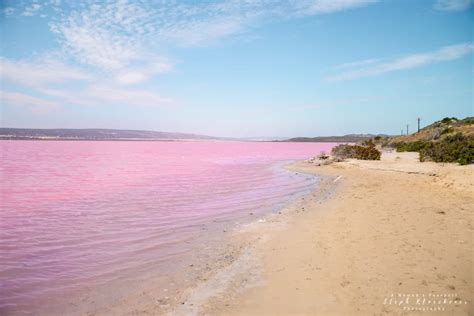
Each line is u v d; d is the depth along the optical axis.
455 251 6.79
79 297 5.56
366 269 6.07
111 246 8.27
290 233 9.05
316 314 4.67
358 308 4.74
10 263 7.10
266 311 4.85
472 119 52.38
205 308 5.07
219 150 85.81
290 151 79.62
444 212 10.17
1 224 10.39
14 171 27.67
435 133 46.22
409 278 5.61
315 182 21.02
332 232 8.73
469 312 4.52
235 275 6.32
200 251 7.86
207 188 18.84
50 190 17.88
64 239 8.83
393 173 21.55
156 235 9.24
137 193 16.98
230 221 10.91
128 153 63.31
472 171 17.12
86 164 36.34
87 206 13.47
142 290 5.79
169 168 32.69
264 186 19.69
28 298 5.52
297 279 5.91
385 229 8.59
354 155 35.62
